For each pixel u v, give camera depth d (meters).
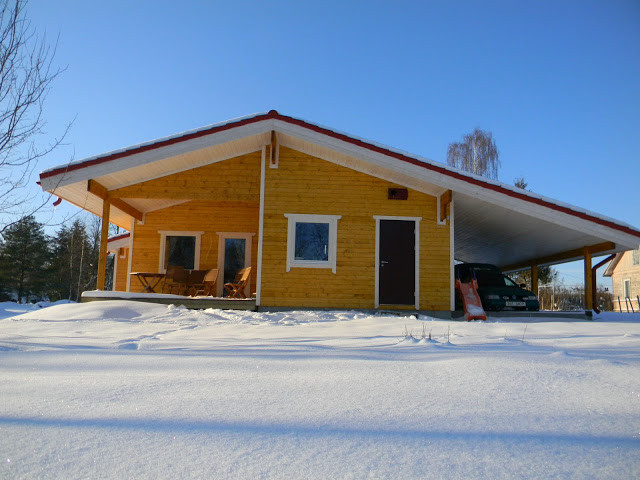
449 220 12.80
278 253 12.73
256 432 2.41
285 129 12.02
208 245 16.45
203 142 11.97
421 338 6.26
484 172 33.28
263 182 12.94
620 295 38.53
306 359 4.48
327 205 12.90
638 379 3.57
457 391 3.27
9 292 38.50
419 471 2.00
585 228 11.70
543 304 31.48
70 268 37.22
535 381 3.52
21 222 9.95
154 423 2.52
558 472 2.01
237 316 10.81
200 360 4.42
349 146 11.89
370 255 12.78
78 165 11.58
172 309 11.57
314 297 12.62
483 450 2.23
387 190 12.97
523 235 14.80
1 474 1.92
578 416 2.75
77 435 2.33
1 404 2.86
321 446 2.24
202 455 2.12
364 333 7.64
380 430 2.47
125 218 17.58
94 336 7.30
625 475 1.99
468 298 12.57
